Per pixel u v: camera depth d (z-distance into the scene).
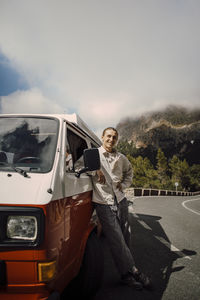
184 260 4.08
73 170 2.54
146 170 80.81
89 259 2.48
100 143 4.73
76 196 2.31
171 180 87.56
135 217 8.07
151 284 2.83
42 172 1.97
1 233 1.64
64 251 1.92
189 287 3.05
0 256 1.62
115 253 2.78
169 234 5.94
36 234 1.64
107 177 2.91
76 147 2.90
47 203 1.70
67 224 2.01
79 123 3.15
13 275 1.62
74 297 2.52
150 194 26.66
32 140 2.26
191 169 104.88
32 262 1.63
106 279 3.14
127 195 21.80
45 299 1.62
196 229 6.84
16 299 1.60
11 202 1.67
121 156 3.10
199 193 68.31
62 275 1.87
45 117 2.49
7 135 2.32
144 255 4.21
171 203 16.12
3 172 1.94
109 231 2.79
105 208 2.82
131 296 2.72
